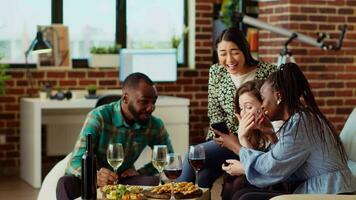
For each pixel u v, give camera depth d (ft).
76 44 24.70
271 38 22.72
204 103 25.44
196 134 25.44
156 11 25.46
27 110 22.09
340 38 21.84
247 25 23.94
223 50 15.40
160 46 25.49
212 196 20.03
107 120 13.32
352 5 22.56
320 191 11.68
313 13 22.13
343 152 11.96
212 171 15.11
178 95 25.21
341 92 22.67
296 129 11.67
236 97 14.07
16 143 23.77
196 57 25.40
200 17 25.40
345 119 22.79
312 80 22.26
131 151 13.64
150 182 13.32
